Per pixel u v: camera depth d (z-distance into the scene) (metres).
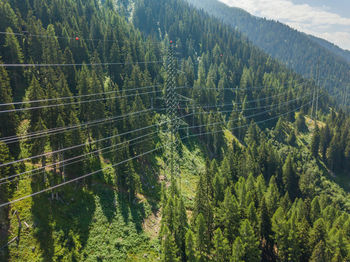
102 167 61.25
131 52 108.56
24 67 73.25
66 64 75.62
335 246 49.19
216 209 54.41
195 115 99.69
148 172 68.00
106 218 52.06
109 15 144.62
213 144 94.25
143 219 56.19
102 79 86.19
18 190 46.84
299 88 163.00
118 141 59.25
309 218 60.06
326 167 107.00
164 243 44.66
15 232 41.81
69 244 44.78
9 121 51.97
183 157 81.31
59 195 50.22
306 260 49.59
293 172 83.50
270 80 153.50
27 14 99.56
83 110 66.62
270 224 53.12
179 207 49.88
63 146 53.41
